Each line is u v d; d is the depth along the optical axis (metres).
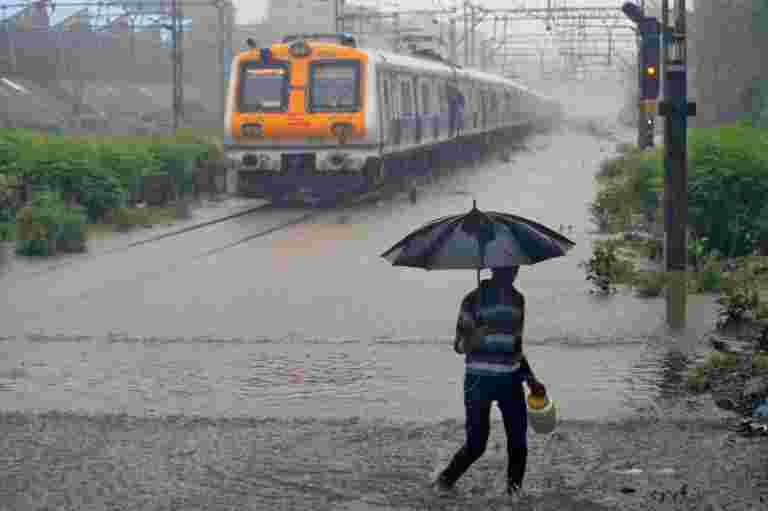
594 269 29.67
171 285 30.58
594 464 14.32
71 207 40.22
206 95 166.88
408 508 12.75
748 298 24.23
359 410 17.23
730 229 32.69
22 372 20.27
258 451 15.15
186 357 21.42
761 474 13.70
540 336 22.66
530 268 33.09
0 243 40.12
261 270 33.34
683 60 23.95
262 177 56.28
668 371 19.52
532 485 13.53
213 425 16.52
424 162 71.69
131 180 48.75
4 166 44.62
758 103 97.19
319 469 14.32
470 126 87.19
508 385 12.88
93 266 34.59
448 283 30.61
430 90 71.00
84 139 51.81
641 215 43.75
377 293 28.92
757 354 19.70
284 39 58.41
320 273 32.62
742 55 104.31
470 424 13.02
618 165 68.44
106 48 149.38
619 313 25.11
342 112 53.69
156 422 16.70
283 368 20.34
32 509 12.88
